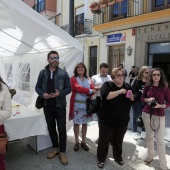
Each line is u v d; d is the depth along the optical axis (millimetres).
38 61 5152
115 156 3506
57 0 16016
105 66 4254
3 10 3043
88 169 3318
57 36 3633
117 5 11016
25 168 3322
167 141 4484
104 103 3230
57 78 3457
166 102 3279
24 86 5961
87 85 3941
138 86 4293
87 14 12914
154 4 9570
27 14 3062
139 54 10141
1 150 2453
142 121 3836
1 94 2436
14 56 6957
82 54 4105
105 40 11781
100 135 3365
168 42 9203
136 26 10133
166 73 10492
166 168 3289
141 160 3625
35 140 3799
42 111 3900
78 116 3873
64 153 3598
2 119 2443
